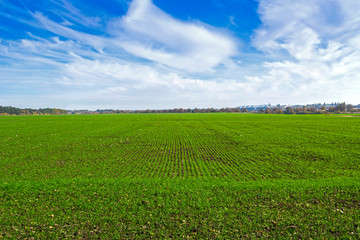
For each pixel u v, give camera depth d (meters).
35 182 14.67
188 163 21.98
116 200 11.74
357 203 11.39
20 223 9.56
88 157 24.44
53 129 53.56
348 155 24.47
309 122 71.56
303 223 9.64
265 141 34.75
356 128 50.50
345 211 10.59
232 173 18.50
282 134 42.62
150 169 19.69
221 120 90.62
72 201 11.60
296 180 15.55
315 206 11.07
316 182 14.51
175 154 26.27
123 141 35.50
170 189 13.20
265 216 10.14
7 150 27.95
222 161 22.78
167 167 20.44
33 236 8.78
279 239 8.59
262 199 11.88
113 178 16.67
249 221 9.77
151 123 75.25
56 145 31.67
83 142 34.44
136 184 14.18
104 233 8.93
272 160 22.91
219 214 10.32
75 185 13.90
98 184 14.20
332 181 14.87
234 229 9.21
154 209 10.79
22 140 35.94
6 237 8.63
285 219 9.91
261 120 87.19
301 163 21.55
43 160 22.95
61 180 15.16
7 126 60.62
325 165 20.70
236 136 40.81
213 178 16.84
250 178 17.11
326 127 54.09
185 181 15.16
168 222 9.75
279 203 11.39
